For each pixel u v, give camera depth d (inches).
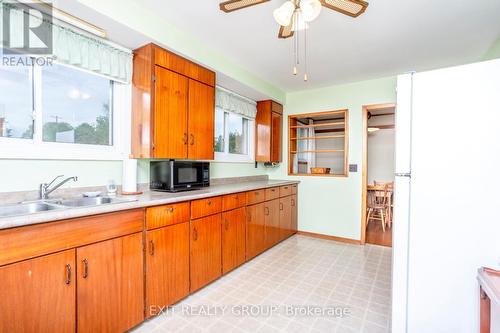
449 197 53.1
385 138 237.5
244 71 122.0
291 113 165.5
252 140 156.9
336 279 97.3
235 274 101.2
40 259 47.9
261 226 121.8
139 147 83.3
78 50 69.5
